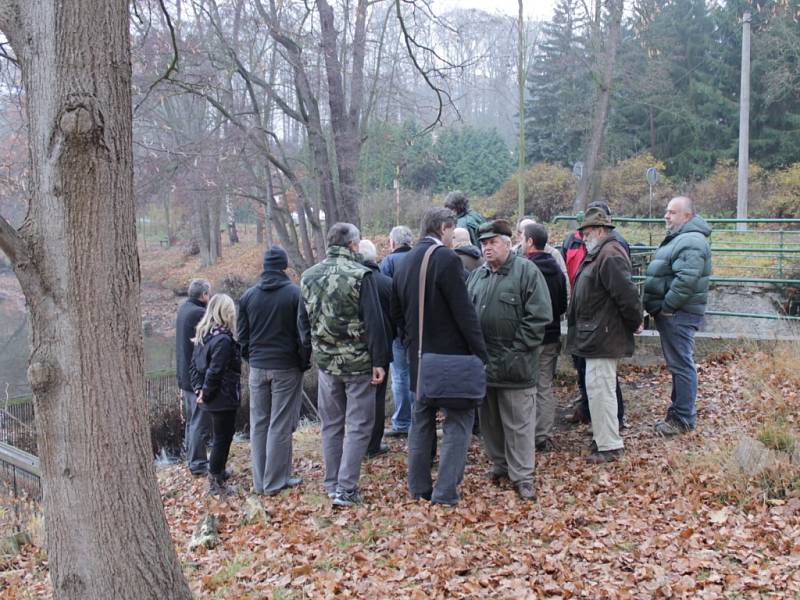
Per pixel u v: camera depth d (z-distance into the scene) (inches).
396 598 147.9
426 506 195.3
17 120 302.5
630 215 982.4
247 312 223.1
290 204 920.3
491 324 199.5
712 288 475.8
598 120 890.1
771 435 215.9
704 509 182.9
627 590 144.9
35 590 187.8
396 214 1020.5
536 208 1034.1
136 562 111.5
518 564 161.0
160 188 615.5
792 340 310.0
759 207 868.6
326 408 213.8
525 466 201.8
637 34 928.3
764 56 1076.5
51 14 105.7
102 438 109.0
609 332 216.8
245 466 270.7
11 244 105.0
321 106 746.8
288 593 156.4
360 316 200.7
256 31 589.9
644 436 243.4
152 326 927.0
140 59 349.1
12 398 496.7
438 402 186.4
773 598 138.6
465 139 1337.4
